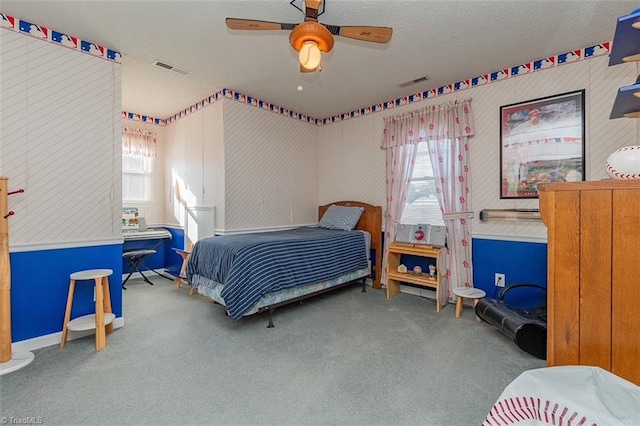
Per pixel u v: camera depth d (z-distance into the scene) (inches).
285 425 60.1
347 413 63.6
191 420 61.3
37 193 93.8
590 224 44.5
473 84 131.5
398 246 142.5
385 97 155.3
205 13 87.4
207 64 118.9
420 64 118.3
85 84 102.5
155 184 193.0
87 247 103.6
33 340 92.1
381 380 75.6
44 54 94.4
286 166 176.6
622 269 42.1
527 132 118.1
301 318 117.6
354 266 146.3
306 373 78.6
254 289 103.2
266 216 165.8
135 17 89.0
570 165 109.0
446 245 136.8
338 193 186.5
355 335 102.1
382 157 164.7
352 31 75.1
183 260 171.8
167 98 157.3
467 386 73.1
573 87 108.4
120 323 109.3
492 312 100.8
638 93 49.8
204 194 160.9
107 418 61.6
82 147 102.3
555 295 47.4
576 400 37.2
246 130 155.2
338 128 186.7
